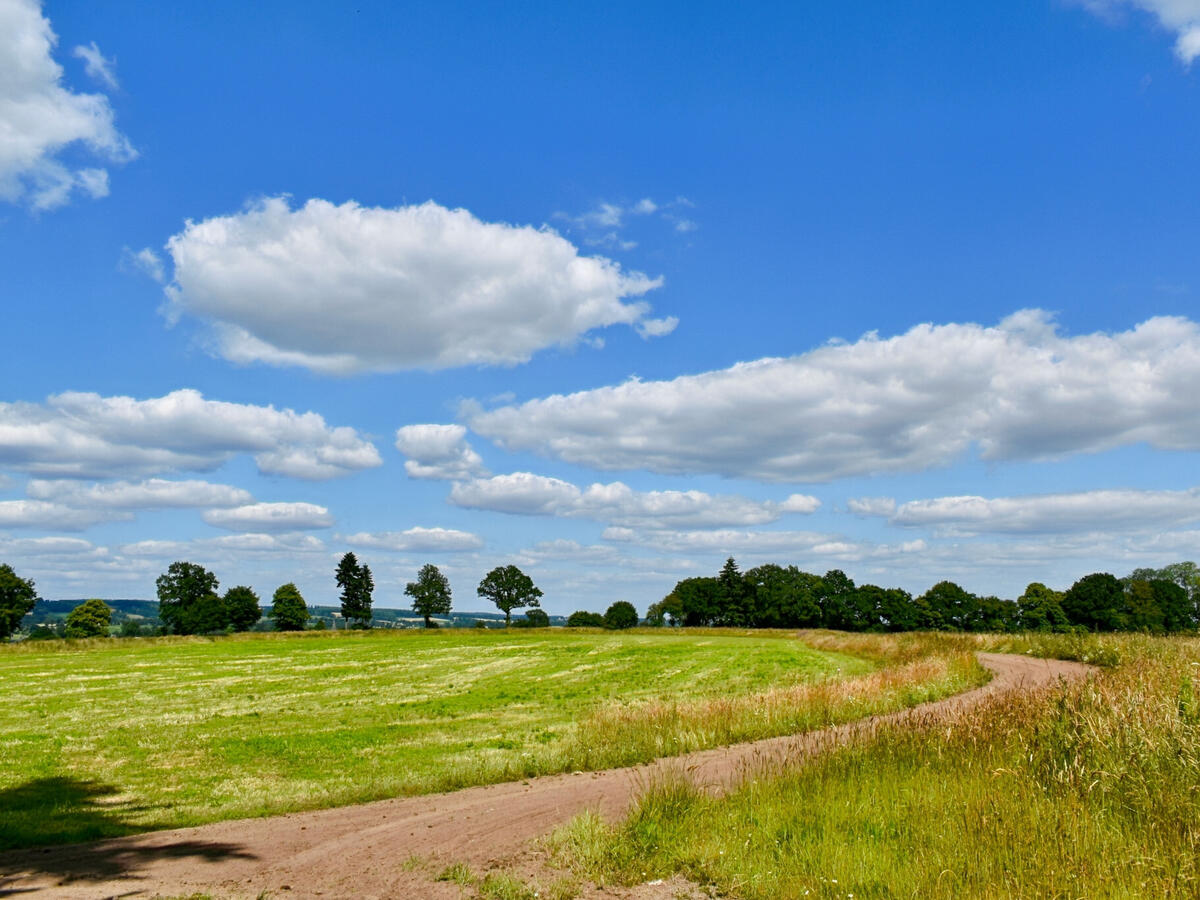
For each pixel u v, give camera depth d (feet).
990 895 23.90
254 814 43.73
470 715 93.97
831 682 83.30
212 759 67.51
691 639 247.50
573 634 288.10
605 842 32.76
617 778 49.78
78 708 104.37
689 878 29.35
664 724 63.52
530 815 40.47
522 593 466.70
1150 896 23.63
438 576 461.37
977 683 90.94
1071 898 23.84
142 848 36.37
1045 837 27.50
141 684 134.31
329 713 97.86
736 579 441.27
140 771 62.39
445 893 28.53
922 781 36.55
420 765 61.62
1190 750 33.30
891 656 153.17
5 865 33.73
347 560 428.97
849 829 31.81
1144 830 28.32
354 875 31.07
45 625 396.57
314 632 278.67
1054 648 132.57
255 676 147.13
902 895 25.00
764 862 29.40
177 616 395.55
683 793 37.55
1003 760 38.22
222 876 31.40
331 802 46.16
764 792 37.55
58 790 54.95
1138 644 111.75
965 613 401.90
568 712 94.53
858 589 422.41
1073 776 33.24
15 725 89.40
